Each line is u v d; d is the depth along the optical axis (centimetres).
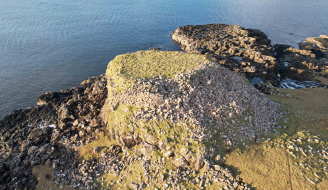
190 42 8431
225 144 2892
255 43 7875
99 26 11231
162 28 11088
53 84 6256
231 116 3158
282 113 3700
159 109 3045
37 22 11662
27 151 3569
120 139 3083
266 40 8606
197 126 2933
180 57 4122
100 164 3080
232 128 3089
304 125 3397
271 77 5959
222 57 7012
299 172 2611
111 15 13438
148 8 15588
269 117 3506
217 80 3516
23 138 3844
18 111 4516
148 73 3503
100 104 3919
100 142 3353
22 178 3234
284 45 8350
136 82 3284
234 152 2841
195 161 2712
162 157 2848
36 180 3158
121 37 9712
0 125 4194
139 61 3991
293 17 12850
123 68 3722
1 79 6431
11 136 3903
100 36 9819
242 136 3030
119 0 18138
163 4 16988
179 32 9538
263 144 2978
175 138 2848
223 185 2559
